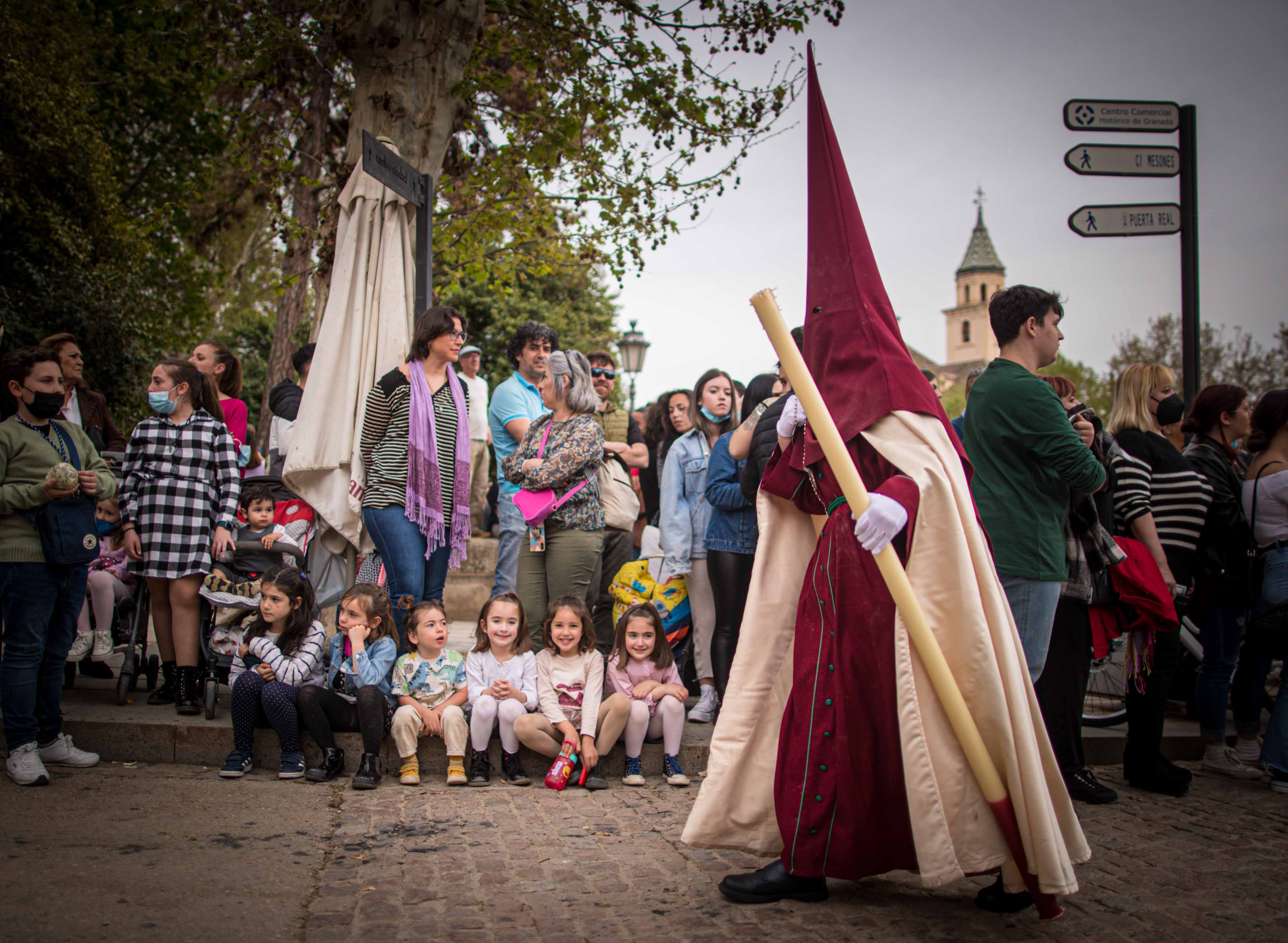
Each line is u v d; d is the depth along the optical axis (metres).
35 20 15.73
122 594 5.45
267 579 4.41
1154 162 6.36
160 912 2.71
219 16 9.89
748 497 4.70
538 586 5.10
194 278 21.31
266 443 16.34
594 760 4.43
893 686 2.81
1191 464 4.96
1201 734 5.08
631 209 10.09
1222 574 4.83
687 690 5.59
